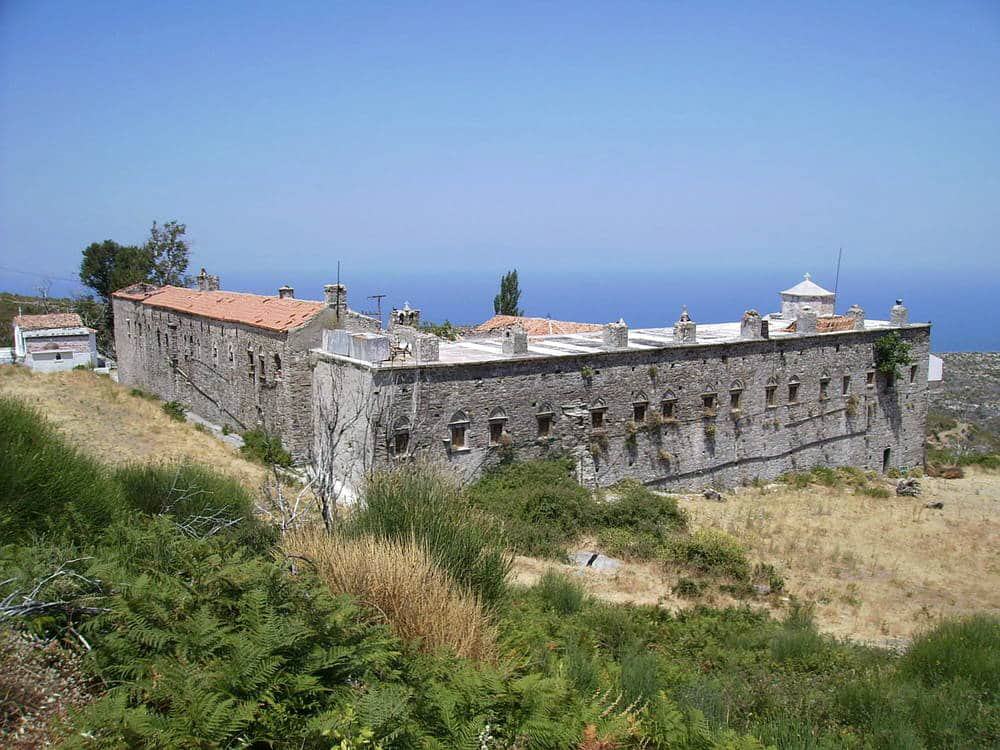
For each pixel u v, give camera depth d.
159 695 7.13
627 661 13.61
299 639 7.89
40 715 7.04
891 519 35.53
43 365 69.75
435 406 30.20
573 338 40.62
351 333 31.34
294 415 36.47
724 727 10.80
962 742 11.40
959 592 25.17
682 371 37.91
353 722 7.21
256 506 18.91
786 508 36.75
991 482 47.97
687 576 25.00
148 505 17.94
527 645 12.27
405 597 10.75
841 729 11.99
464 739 7.79
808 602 22.81
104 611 8.68
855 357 46.53
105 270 78.44
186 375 46.78
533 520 28.72
